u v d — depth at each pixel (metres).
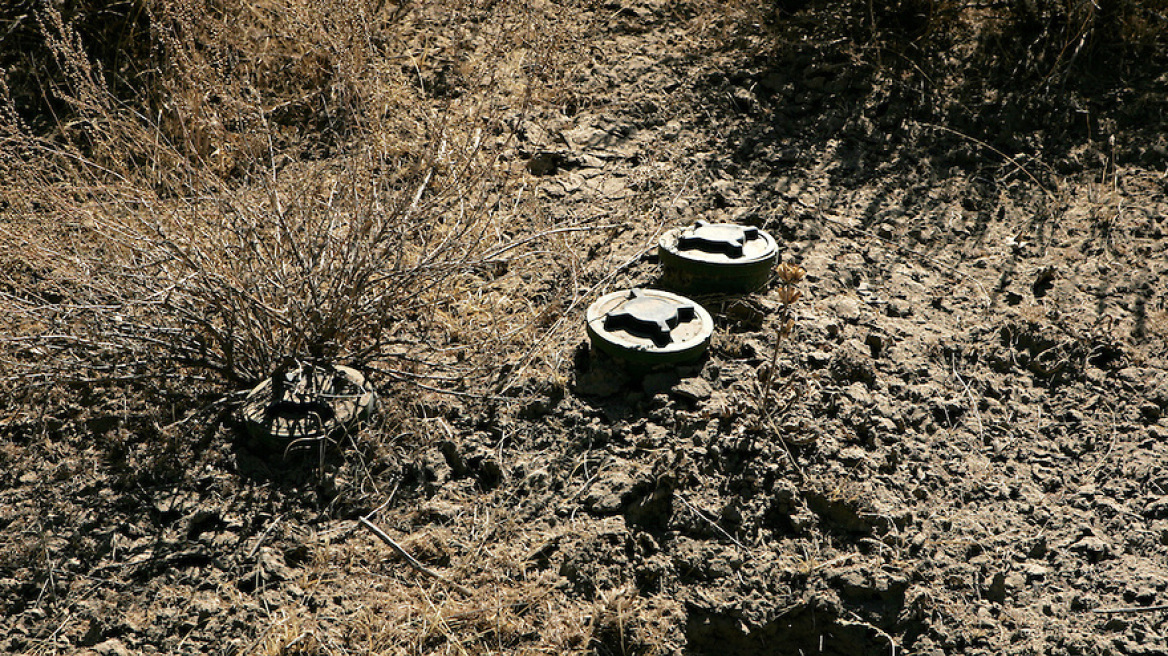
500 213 4.77
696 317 4.03
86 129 4.84
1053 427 3.87
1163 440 3.80
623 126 5.41
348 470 3.59
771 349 4.07
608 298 4.12
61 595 3.19
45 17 5.66
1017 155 5.22
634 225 4.77
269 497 3.50
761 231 4.46
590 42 6.00
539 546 3.35
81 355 3.91
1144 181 5.06
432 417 3.80
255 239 3.89
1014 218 4.87
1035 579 3.34
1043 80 5.57
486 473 3.62
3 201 4.65
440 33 6.04
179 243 3.91
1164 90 5.57
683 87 5.68
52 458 3.63
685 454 3.61
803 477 3.55
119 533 3.37
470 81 5.55
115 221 3.88
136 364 3.79
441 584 3.27
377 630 3.13
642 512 3.47
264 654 3.03
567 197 4.93
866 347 4.13
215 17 5.65
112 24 5.73
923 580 3.32
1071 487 3.64
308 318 3.74
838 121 5.45
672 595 3.28
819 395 3.86
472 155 4.60
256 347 3.78
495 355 4.03
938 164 5.18
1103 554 3.40
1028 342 4.19
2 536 3.35
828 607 3.23
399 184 4.84
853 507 3.46
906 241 4.72
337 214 3.98
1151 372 4.06
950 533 3.46
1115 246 4.69
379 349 3.92
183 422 3.73
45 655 3.02
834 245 4.67
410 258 4.28
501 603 3.21
